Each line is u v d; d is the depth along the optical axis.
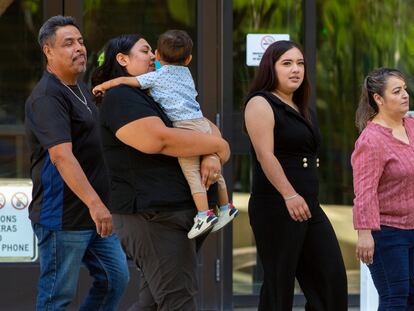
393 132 11.22
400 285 11.12
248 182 15.83
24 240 15.39
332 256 11.05
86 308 11.79
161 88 9.80
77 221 11.06
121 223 9.95
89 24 15.53
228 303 15.80
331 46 16.17
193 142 9.53
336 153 16.27
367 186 11.02
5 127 15.45
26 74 15.49
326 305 11.12
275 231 10.97
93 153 11.22
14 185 15.41
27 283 15.34
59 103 10.87
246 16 15.77
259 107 10.85
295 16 15.91
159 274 9.80
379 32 16.23
